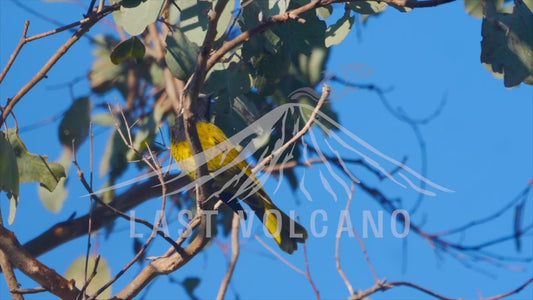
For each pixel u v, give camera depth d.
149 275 6.96
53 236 9.16
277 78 8.26
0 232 7.44
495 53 7.07
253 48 8.07
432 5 6.49
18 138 7.81
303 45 8.09
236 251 6.87
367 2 7.86
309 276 7.66
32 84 7.63
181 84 8.98
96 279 8.18
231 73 8.22
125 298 7.03
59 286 7.44
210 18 5.48
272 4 7.36
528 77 7.04
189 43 8.03
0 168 7.61
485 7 7.04
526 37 7.06
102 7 7.50
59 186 9.07
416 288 7.44
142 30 6.93
